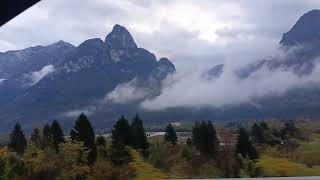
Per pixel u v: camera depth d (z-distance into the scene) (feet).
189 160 143.02
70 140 122.42
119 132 157.17
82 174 107.65
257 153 167.02
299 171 128.98
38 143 126.62
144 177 119.24
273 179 67.26
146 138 161.58
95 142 136.56
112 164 118.32
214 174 132.36
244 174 132.77
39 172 100.22
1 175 97.50
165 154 150.41
